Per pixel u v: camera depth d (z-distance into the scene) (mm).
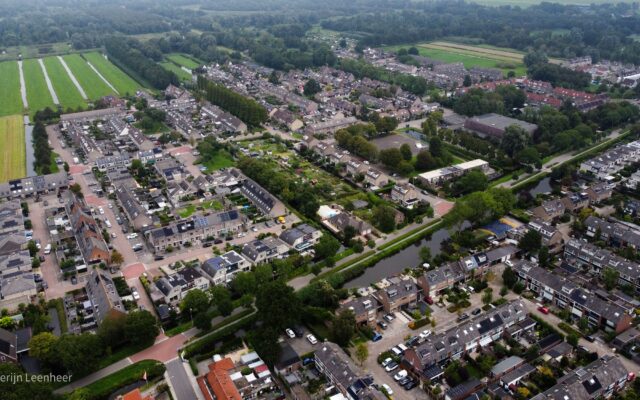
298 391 153000
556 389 145375
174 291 194625
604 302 180000
